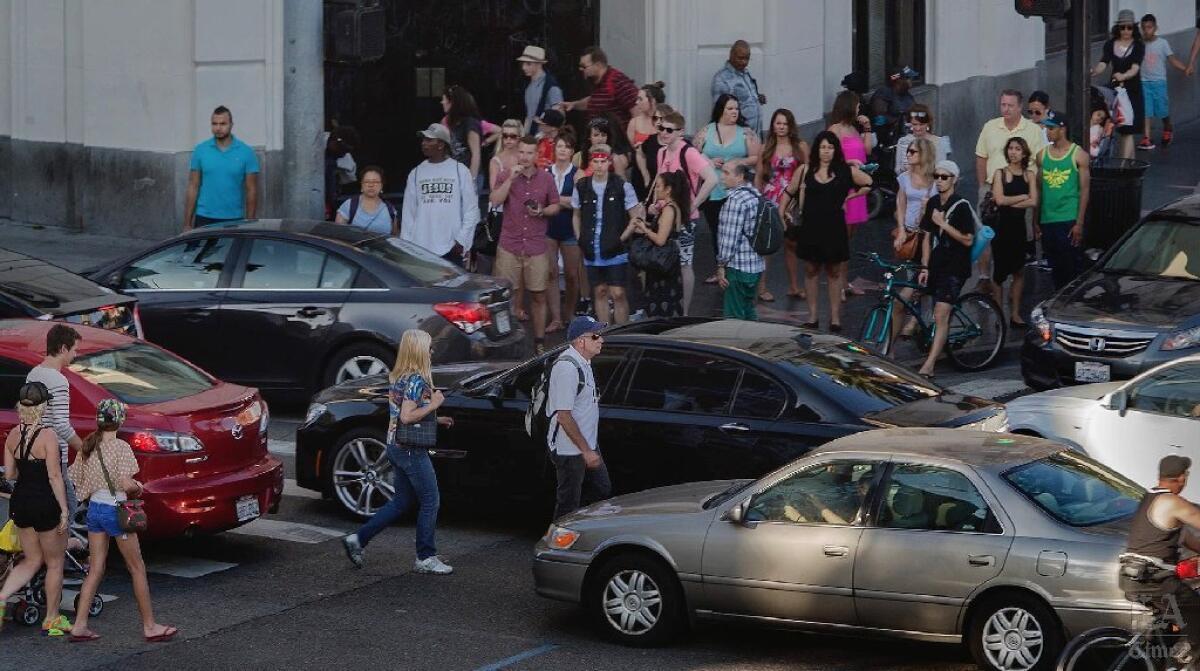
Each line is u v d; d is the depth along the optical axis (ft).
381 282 71.92
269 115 104.94
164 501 53.31
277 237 73.36
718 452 54.29
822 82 119.24
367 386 62.39
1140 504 41.75
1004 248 86.02
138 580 48.47
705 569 46.88
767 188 90.89
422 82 119.44
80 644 48.37
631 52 113.80
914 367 82.28
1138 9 155.22
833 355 56.49
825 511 45.85
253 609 51.80
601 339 57.16
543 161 90.63
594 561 48.52
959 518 44.19
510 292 75.10
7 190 112.16
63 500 48.55
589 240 81.46
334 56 73.56
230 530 59.57
